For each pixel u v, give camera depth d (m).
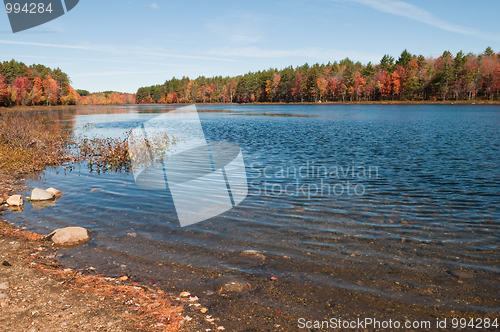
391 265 4.98
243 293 4.22
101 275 4.63
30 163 12.95
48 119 46.59
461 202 8.23
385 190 9.34
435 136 22.86
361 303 4.04
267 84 141.75
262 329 3.53
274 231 6.28
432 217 7.12
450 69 101.94
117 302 3.96
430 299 4.13
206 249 5.50
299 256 5.26
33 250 5.45
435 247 5.62
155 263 5.01
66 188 9.54
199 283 4.46
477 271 4.82
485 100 97.38
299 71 144.88
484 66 99.69
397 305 4.00
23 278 4.50
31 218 6.99
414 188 9.53
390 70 122.88
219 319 3.68
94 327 3.46
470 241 5.88
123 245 5.63
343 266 4.95
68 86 127.31
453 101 100.50
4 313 3.66
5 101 96.19
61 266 4.91
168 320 3.62
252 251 5.38
